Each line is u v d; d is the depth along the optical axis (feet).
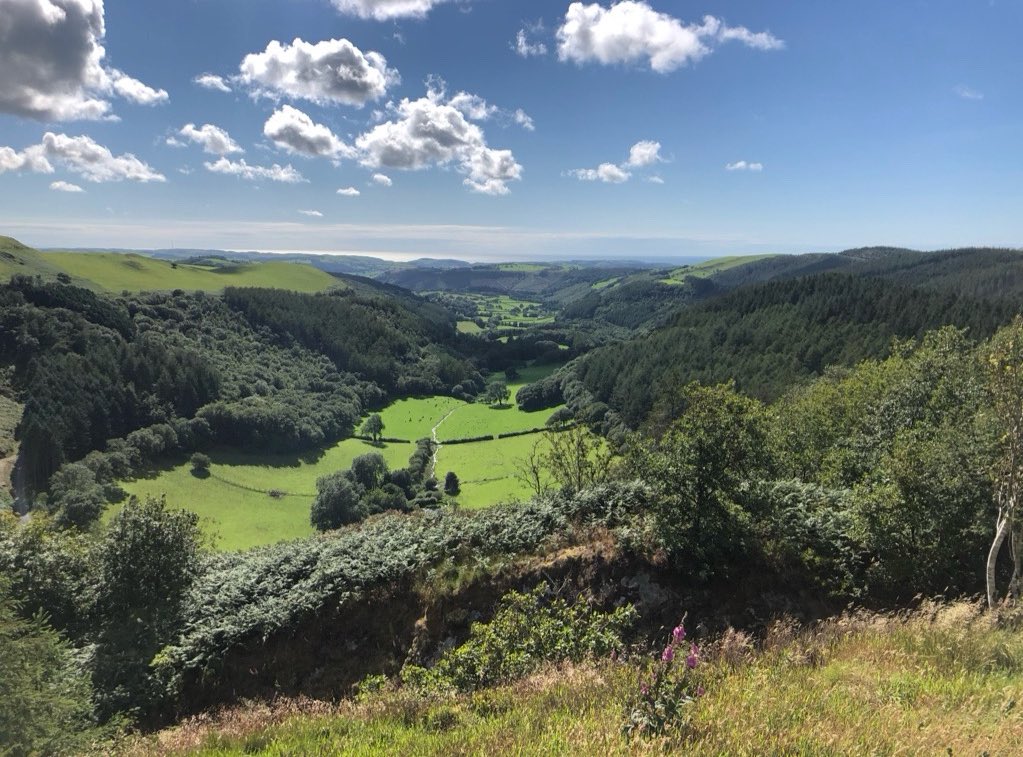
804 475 73.97
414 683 31.40
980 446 35.47
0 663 28.35
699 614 38.83
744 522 40.37
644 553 41.68
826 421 88.38
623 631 37.35
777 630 27.73
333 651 42.01
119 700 37.29
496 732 17.29
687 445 41.55
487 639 32.30
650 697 15.74
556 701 19.70
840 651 23.40
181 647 40.78
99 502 203.00
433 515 58.29
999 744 14.26
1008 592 31.55
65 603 44.68
